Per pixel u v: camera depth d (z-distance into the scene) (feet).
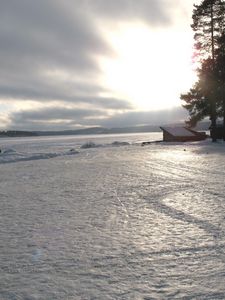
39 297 18.39
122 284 19.69
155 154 114.73
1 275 21.26
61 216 35.40
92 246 25.99
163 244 26.03
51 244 26.66
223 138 168.35
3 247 26.25
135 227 30.76
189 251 24.45
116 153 127.95
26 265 22.70
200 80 157.48
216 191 46.60
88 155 123.65
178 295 18.28
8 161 109.91
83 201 42.93
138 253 24.34
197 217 33.47
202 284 19.43
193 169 71.61
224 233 28.27
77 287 19.44
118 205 40.06
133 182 57.16
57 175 70.13
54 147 223.10
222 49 154.10
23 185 58.13
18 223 33.06
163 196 44.57
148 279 20.25
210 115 163.53
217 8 156.35
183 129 202.69
